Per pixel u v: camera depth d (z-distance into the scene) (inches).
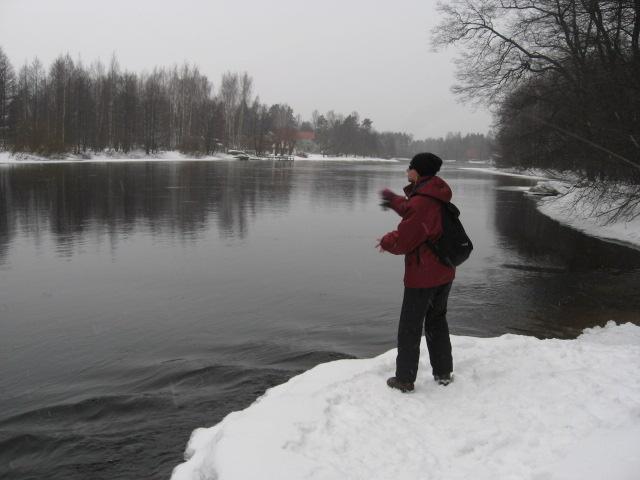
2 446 156.4
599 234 643.5
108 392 195.2
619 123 589.9
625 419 123.9
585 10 680.4
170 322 282.7
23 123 2326.5
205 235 561.3
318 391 146.6
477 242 579.2
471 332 275.6
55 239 518.9
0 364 224.7
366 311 307.6
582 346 180.5
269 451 114.8
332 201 954.1
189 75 3688.5
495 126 1008.9
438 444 122.2
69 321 282.5
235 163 2945.4
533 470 106.8
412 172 151.3
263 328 274.8
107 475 139.9
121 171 1675.7
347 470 111.0
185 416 173.9
